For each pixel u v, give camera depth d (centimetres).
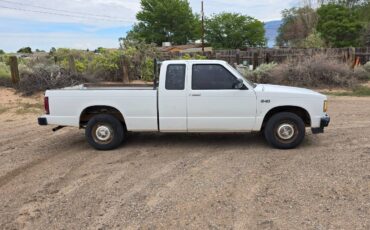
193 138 828
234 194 508
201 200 491
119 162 668
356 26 5375
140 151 735
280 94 706
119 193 522
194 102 716
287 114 711
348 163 619
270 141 722
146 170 618
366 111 1133
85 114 770
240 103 711
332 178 554
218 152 713
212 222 433
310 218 434
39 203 497
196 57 2270
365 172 574
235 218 441
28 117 1160
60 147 789
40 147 793
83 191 534
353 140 771
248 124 719
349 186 522
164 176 586
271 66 1898
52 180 583
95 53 2233
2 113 1213
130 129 739
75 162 676
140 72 1986
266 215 445
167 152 723
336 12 5503
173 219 442
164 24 8631
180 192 520
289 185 533
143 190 530
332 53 2156
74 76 1652
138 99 727
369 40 4594
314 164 621
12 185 567
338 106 1249
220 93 711
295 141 714
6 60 2095
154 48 2252
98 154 725
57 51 2273
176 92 717
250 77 1827
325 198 486
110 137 748
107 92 731
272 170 599
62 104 741
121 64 1948
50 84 1517
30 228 431
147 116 730
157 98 722
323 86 1723
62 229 426
